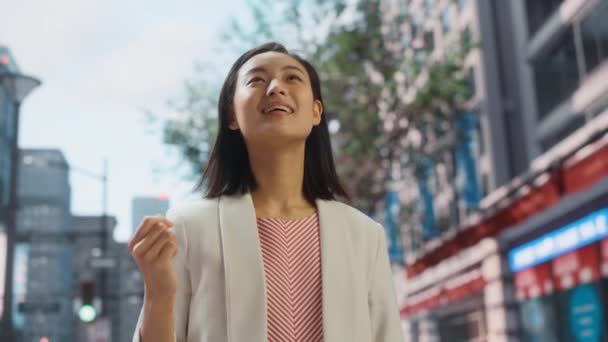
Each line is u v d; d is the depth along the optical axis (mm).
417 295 26609
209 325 1509
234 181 1735
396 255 24797
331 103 16672
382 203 24969
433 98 17312
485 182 20906
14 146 15594
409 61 17344
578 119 17234
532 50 19359
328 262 1589
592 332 13695
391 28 17797
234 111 1829
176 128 16734
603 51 15633
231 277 1513
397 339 1730
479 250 19500
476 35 20000
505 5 21125
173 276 1397
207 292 1534
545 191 11586
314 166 1896
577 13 16719
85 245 120938
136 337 1438
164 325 1392
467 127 20828
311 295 1576
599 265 12641
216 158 1832
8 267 15328
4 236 15398
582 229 13141
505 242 17734
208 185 1799
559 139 18297
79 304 17328
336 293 1568
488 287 18891
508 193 16797
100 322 17750
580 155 12047
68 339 101000
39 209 122000
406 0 19422
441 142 21297
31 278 114188
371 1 17156
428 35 18688
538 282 15898
